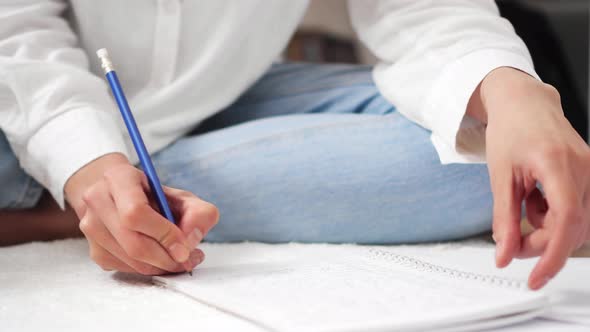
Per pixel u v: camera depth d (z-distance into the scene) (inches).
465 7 32.2
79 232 34.6
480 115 25.9
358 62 90.6
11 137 29.1
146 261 21.8
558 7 72.4
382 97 35.1
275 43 37.6
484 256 25.4
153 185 22.6
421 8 33.1
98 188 22.7
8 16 30.9
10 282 23.5
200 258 23.5
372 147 30.2
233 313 17.9
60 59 31.0
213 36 36.0
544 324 16.0
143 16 35.1
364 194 30.0
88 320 18.0
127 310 19.0
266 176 30.6
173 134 34.9
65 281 23.6
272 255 27.4
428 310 15.6
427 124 29.0
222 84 36.8
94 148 26.5
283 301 17.4
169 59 35.5
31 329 17.3
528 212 19.3
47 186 28.9
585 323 15.9
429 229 30.7
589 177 18.1
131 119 24.1
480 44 27.8
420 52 30.5
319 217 30.5
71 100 28.5
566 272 20.6
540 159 17.9
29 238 33.9
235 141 31.9
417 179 29.7
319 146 30.6
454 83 26.8
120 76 36.2
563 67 71.1
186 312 18.6
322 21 88.6
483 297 16.7
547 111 20.3
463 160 26.6
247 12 35.8
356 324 14.4
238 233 31.7
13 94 29.0
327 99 37.4
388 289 18.2
